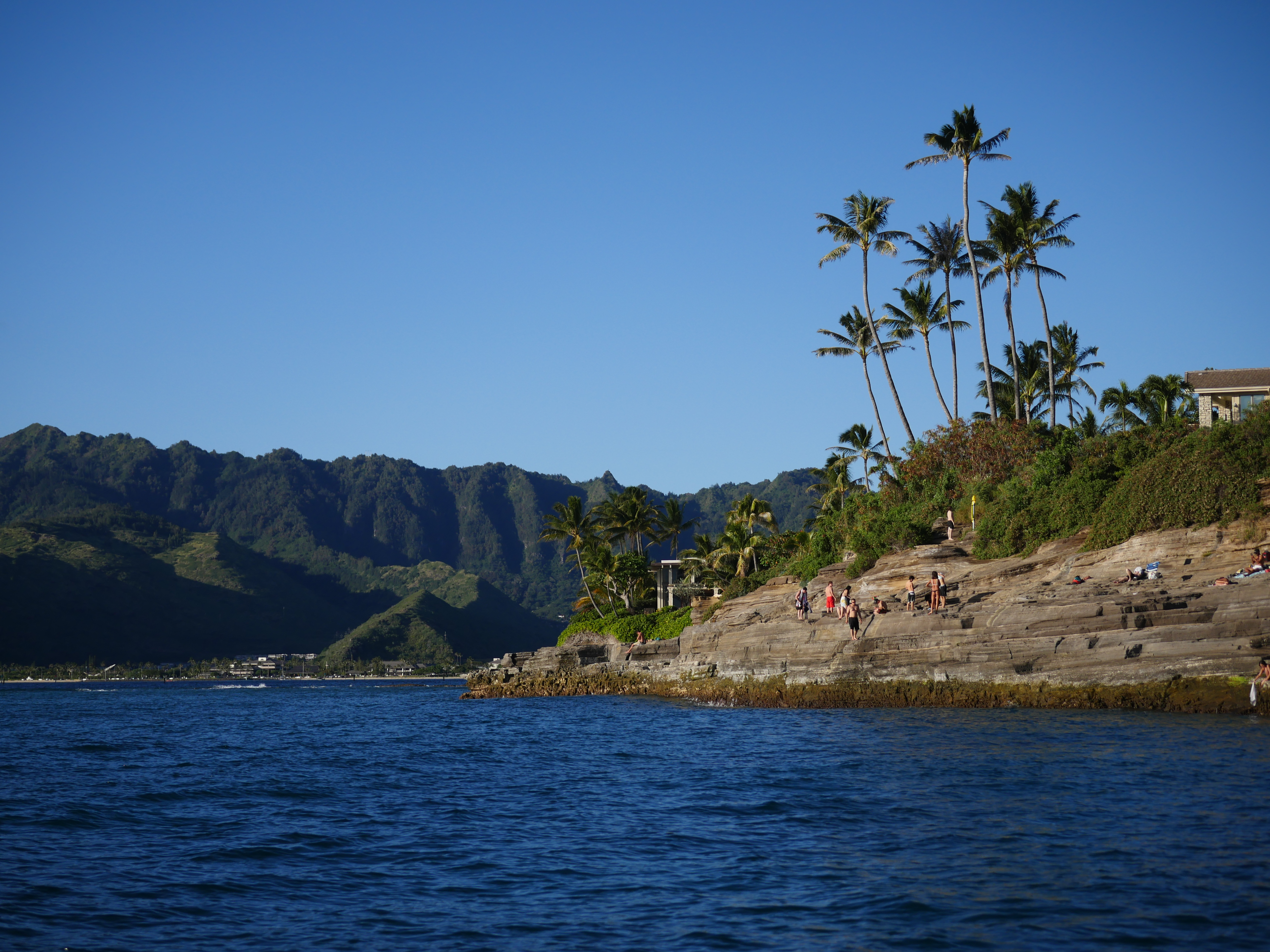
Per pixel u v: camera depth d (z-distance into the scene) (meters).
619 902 15.28
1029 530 48.62
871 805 21.41
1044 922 13.43
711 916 14.41
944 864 16.44
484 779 28.47
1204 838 17.06
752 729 38.00
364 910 15.07
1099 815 19.00
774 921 14.07
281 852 18.94
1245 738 26.33
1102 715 31.95
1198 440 41.88
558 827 21.00
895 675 40.00
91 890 16.12
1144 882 14.85
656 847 18.83
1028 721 32.09
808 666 44.53
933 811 20.33
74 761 35.09
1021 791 21.64
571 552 106.06
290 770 31.52
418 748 38.19
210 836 20.48
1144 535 40.59
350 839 20.09
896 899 14.73
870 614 44.34
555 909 14.97
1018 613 37.03
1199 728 28.33
